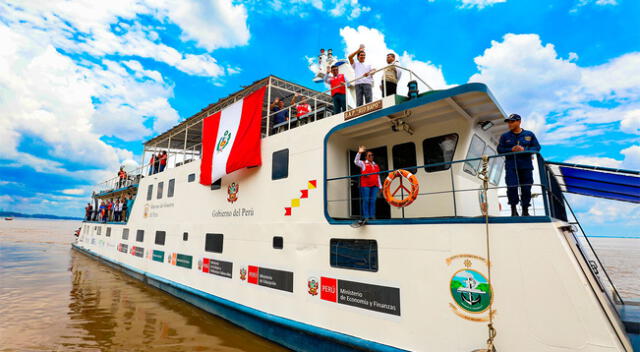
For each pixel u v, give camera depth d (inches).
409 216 279.4
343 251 251.8
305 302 270.2
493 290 179.2
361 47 314.3
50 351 284.2
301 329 264.4
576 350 154.6
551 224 169.0
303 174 295.0
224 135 384.5
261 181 335.6
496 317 176.7
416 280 209.0
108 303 432.5
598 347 150.4
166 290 473.1
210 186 408.2
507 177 200.4
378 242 230.5
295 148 307.7
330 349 246.4
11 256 949.2
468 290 187.9
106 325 349.1
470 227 192.1
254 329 313.4
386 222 228.1
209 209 403.5
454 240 196.7
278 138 327.9
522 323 169.0
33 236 1999.3
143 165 645.3
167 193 510.3
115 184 860.0
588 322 154.0
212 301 369.1
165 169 536.4
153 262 520.1
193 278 412.8
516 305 171.6
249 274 327.6
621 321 195.9
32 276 625.3
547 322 162.9
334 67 345.4
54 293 491.2
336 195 283.7
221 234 375.6
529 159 195.3
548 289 164.6
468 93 209.8
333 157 286.7
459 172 254.5
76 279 593.3
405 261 215.3
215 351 280.7
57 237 2011.6
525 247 173.2
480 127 269.0
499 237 181.2
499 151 206.5
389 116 249.1
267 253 312.5
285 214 303.1
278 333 288.5
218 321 354.9
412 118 256.8
